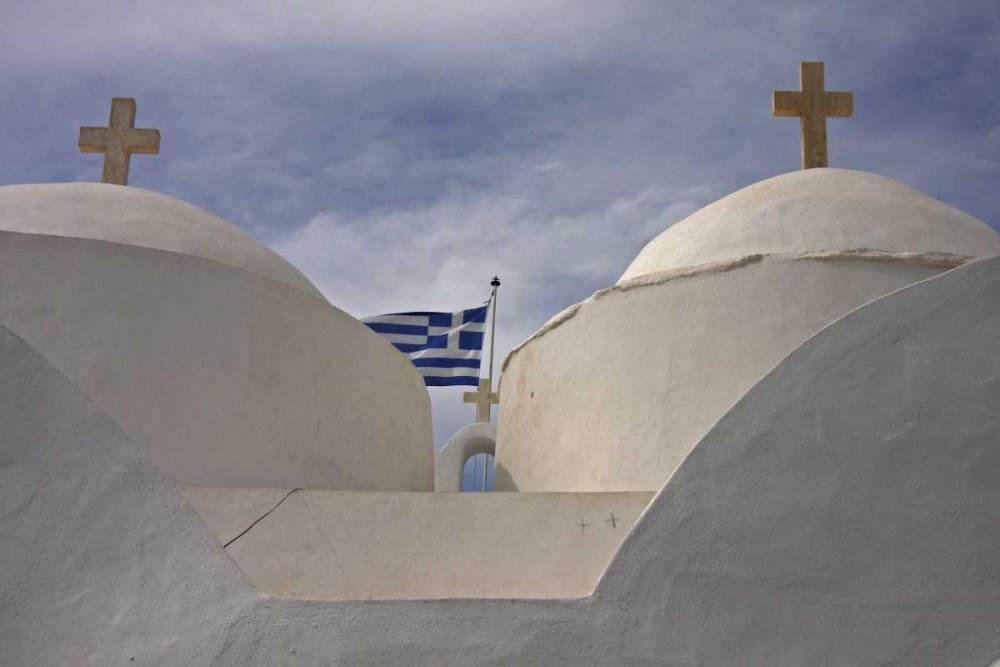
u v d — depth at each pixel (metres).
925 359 5.24
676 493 5.11
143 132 9.37
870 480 5.09
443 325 14.16
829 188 7.77
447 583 5.82
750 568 4.99
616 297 7.18
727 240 7.45
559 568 5.84
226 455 6.78
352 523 5.91
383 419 8.24
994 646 4.86
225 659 4.73
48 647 4.63
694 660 4.87
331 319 7.80
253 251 8.49
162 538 4.86
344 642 4.81
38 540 4.76
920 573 4.97
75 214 7.74
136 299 6.71
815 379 5.23
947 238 7.27
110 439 4.95
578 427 7.16
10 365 4.93
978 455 5.12
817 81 8.77
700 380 6.68
